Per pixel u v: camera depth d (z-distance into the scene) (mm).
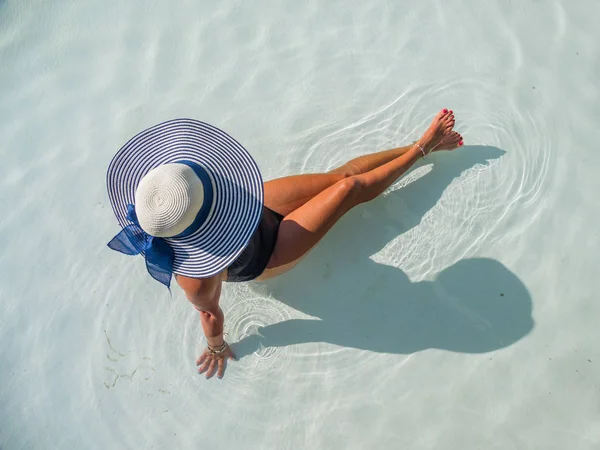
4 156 2676
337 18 2811
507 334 2285
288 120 2650
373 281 2389
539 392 2197
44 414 2268
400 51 2738
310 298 2381
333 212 2041
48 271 2479
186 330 2355
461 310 2330
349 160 2574
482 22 2754
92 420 2256
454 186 2494
